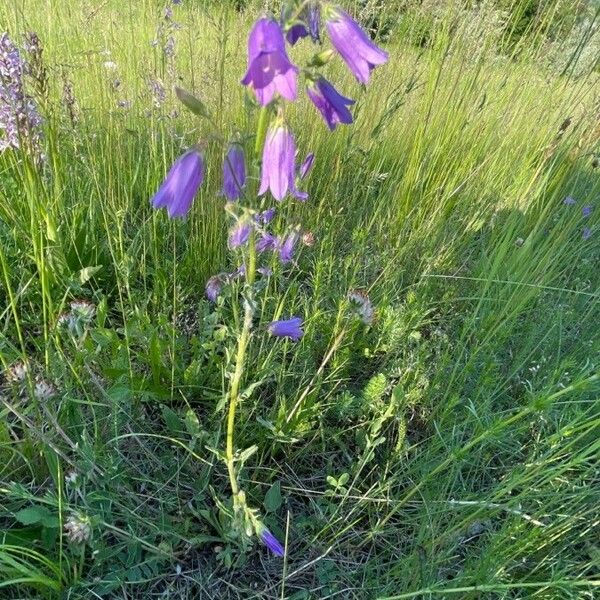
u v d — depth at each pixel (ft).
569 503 1.00
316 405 1.12
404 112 2.11
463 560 1.01
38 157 1.22
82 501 0.98
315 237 1.62
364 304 1.09
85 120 1.68
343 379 1.24
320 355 1.35
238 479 1.06
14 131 1.20
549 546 0.99
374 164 2.02
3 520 0.97
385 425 1.26
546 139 2.02
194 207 1.53
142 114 1.73
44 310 1.03
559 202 1.90
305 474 1.16
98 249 1.48
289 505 1.06
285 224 1.57
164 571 0.97
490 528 1.03
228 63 1.74
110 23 2.00
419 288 1.54
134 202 1.74
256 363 1.24
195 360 1.22
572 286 1.74
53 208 1.39
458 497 1.09
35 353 1.26
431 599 0.87
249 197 0.76
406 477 1.14
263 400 1.24
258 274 1.38
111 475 0.99
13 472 0.98
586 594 0.93
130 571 0.93
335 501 1.11
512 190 1.90
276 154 0.71
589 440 1.17
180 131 1.75
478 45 1.97
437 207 1.78
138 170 1.66
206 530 1.02
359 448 1.18
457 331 1.49
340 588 0.99
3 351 1.19
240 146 0.74
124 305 1.44
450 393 1.29
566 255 1.76
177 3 1.58
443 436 1.19
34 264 1.39
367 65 0.72
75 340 1.09
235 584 0.98
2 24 1.73
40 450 1.00
